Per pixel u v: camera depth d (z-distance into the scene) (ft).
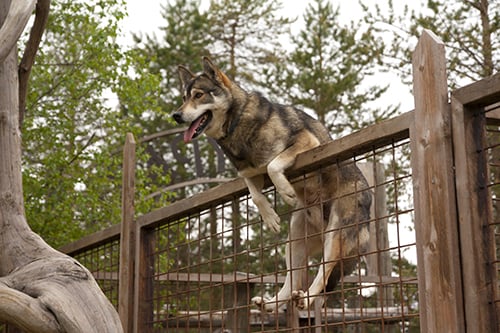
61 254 12.51
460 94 8.51
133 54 29.55
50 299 11.10
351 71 56.24
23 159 29.86
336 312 23.48
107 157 28.71
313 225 15.57
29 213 26.68
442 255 8.36
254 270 51.80
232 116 15.29
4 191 13.44
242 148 15.07
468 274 8.11
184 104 15.88
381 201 24.56
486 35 43.19
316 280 14.33
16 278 11.87
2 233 13.14
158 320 15.49
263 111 14.94
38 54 28.96
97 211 28.32
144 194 29.32
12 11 12.76
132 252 16.61
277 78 58.44
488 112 9.10
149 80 29.53
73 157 28.96
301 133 14.67
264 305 12.81
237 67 62.75
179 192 61.05
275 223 13.28
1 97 13.91
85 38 28.73
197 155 57.06
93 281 11.85
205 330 24.67
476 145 8.46
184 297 23.89
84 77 28.99
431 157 8.70
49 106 28.94
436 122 8.68
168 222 15.98
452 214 8.36
